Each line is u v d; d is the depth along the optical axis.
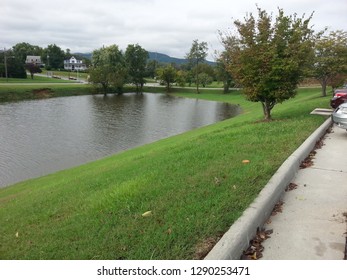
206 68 88.62
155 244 3.38
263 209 3.90
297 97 38.03
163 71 81.00
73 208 5.34
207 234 3.47
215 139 9.43
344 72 24.00
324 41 22.97
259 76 12.13
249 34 12.11
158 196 4.69
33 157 18.09
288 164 5.55
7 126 28.25
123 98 62.44
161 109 44.38
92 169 11.51
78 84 75.81
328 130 9.84
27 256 3.67
